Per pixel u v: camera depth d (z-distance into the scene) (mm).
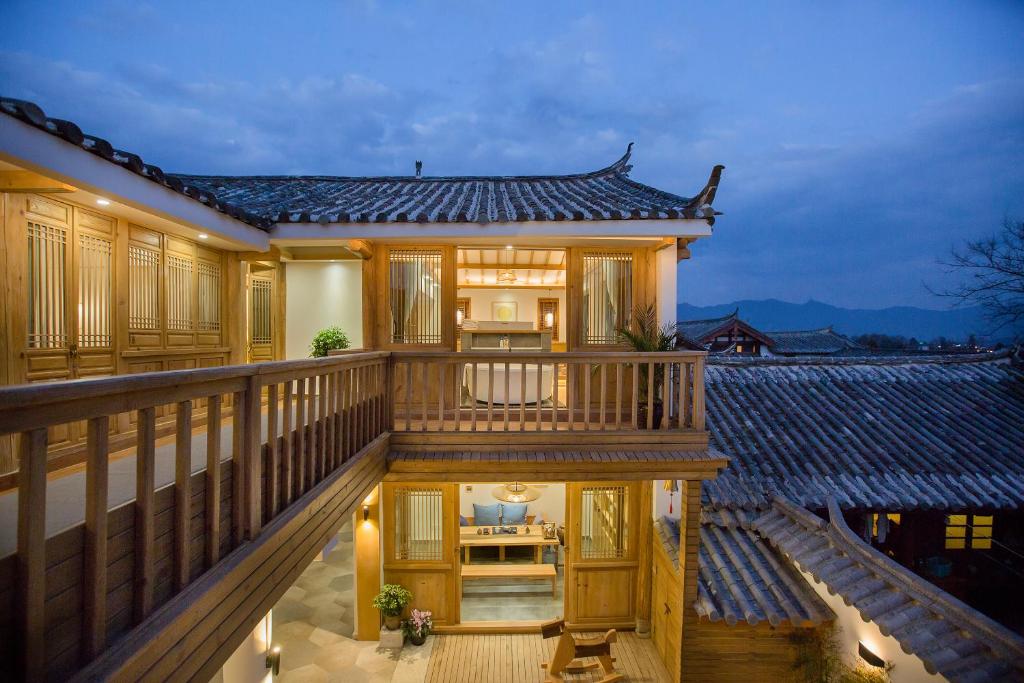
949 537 6703
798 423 7562
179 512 2035
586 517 7223
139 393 1800
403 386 6570
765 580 5395
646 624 7008
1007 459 6707
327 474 3629
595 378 6480
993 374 8836
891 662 4094
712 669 5453
